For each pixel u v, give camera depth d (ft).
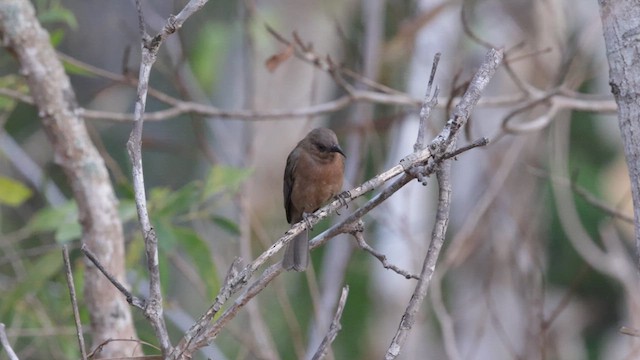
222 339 45.16
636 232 18.99
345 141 48.08
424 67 47.70
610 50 19.93
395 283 46.85
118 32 62.23
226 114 36.27
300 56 34.68
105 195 30.04
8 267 47.96
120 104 56.34
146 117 35.55
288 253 25.17
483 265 47.80
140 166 19.31
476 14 50.65
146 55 19.79
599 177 54.44
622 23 19.75
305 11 57.16
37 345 38.96
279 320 49.01
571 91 39.09
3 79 36.42
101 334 29.45
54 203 44.70
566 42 45.01
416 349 46.57
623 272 39.58
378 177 20.29
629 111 19.48
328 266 43.01
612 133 56.29
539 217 47.34
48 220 34.47
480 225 43.78
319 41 57.11
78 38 61.93
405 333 19.24
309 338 46.50
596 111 37.86
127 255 34.58
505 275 45.96
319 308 35.81
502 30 50.60
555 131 47.39
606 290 53.98
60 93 29.89
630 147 19.38
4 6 29.43
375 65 45.50
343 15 57.16
